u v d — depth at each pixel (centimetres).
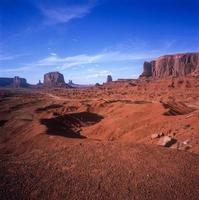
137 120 3909
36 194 977
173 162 1320
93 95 14212
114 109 6012
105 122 4312
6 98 12344
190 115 2978
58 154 1494
